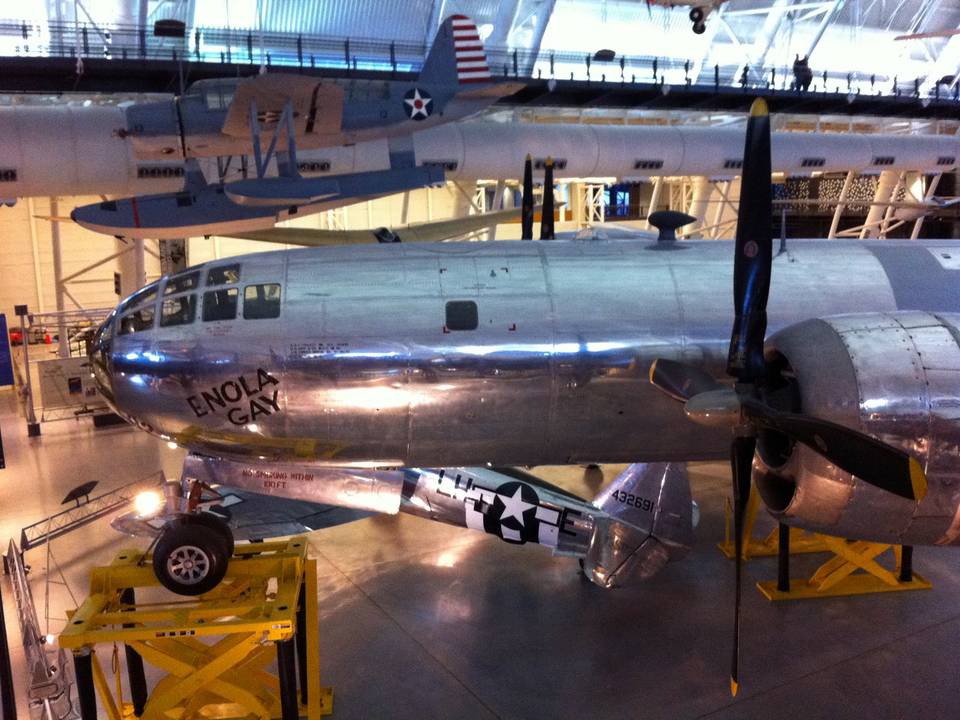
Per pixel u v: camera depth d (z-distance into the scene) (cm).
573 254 863
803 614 909
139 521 794
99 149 1652
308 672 718
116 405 815
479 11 2170
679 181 3198
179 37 1800
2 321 916
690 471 1454
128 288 2122
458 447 820
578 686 775
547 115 2558
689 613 919
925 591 961
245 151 1686
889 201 3023
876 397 608
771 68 2623
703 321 820
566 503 958
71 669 838
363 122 1714
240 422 788
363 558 1094
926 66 2956
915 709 722
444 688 777
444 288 813
